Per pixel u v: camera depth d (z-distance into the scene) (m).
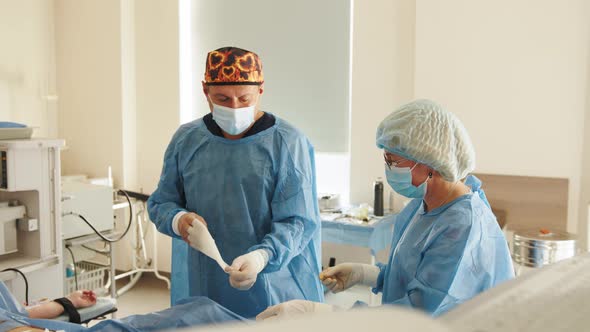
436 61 3.10
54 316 1.72
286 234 1.54
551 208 2.86
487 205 1.25
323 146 3.68
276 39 3.75
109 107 4.16
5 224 2.21
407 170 1.23
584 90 2.78
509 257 1.16
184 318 1.31
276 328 0.23
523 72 2.89
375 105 3.43
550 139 2.87
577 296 0.31
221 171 1.67
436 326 0.24
